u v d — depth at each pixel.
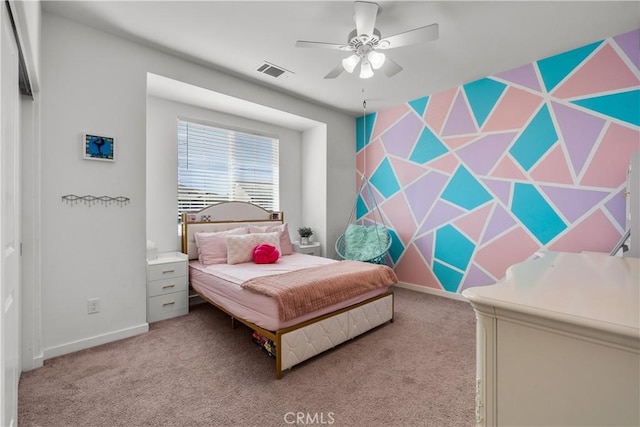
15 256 1.46
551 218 2.96
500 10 2.23
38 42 1.98
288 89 3.75
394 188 4.39
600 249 2.69
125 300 2.59
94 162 2.44
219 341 2.51
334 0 2.14
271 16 2.32
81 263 2.37
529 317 0.68
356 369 2.09
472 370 2.08
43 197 2.20
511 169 3.23
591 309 0.68
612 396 0.60
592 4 2.16
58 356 2.24
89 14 2.29
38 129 2.10
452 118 3.72
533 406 0.69
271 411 1.65
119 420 1.58
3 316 0.88
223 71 3.27
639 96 2.48
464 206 3.63
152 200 3.41
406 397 1.78
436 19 2.34
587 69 2.73
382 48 2.32
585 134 2.75
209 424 1.55
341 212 4.73
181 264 3.11
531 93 3.07
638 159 2.01
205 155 3.85
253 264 3.25
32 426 1.52
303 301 2.13
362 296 2.65
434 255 3.95
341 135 4.71
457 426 1.54
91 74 2.44
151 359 2.21
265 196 4.48
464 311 3.28
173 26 2.45
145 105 2.72
